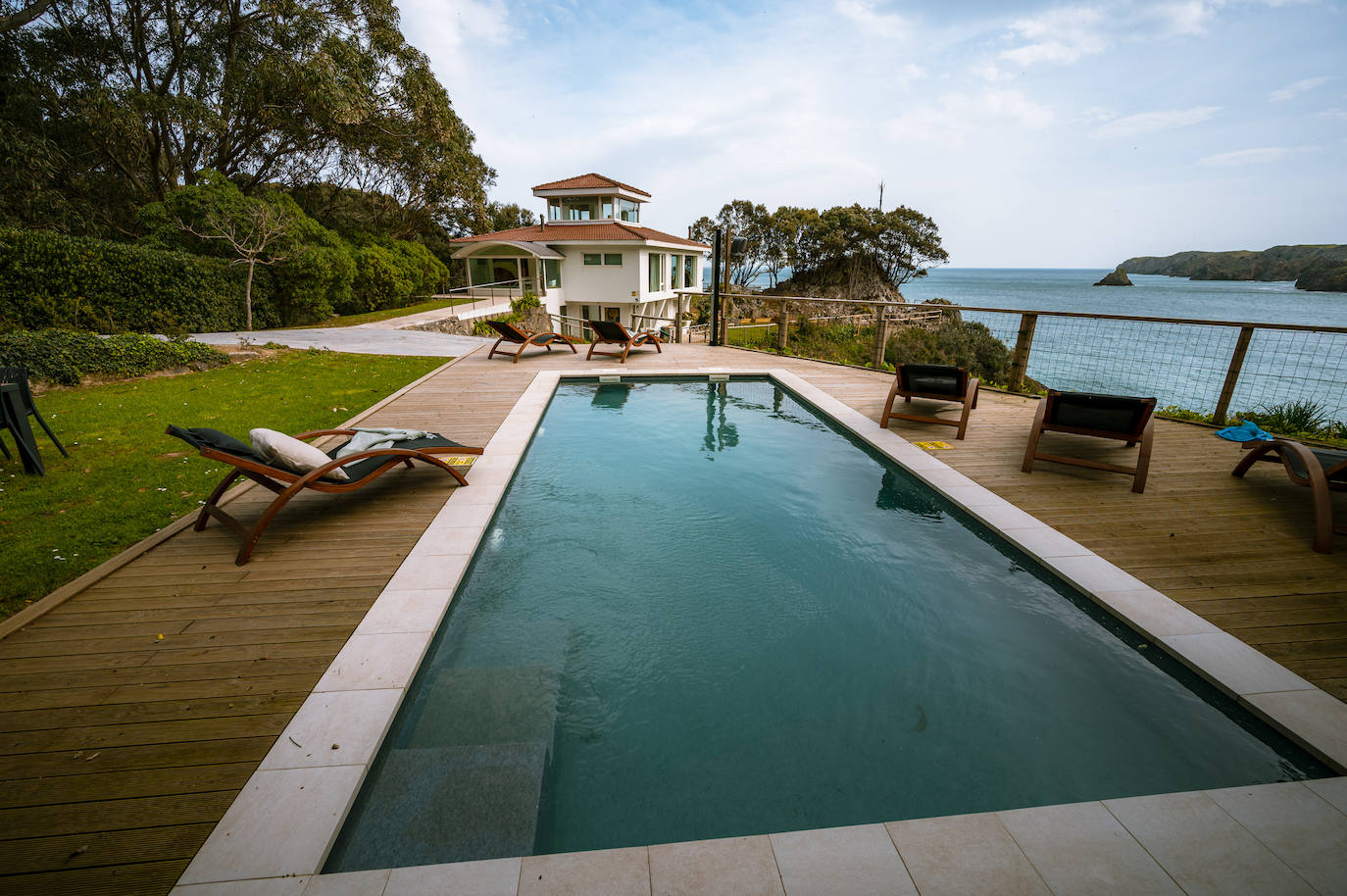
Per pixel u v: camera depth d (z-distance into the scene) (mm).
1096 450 5406
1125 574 3230
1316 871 1628
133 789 1832
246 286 15977
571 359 10773
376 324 18297
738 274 58312
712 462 5500
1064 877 1610
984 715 2396
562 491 4773
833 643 2871
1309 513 4023
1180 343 25125
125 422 6402
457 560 3387
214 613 2820
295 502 4230
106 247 13047
